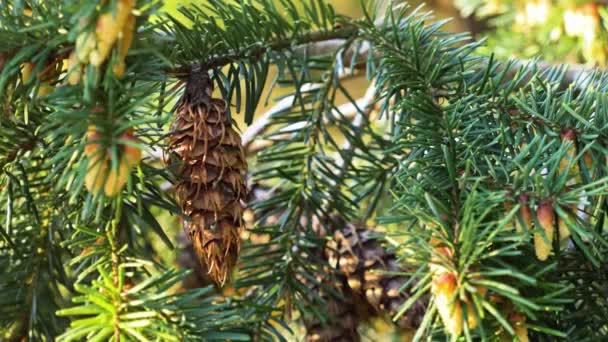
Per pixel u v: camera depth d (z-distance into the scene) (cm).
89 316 67
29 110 61
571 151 61
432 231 57
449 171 58
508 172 59
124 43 54
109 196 56
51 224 66
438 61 66
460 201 58
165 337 56
